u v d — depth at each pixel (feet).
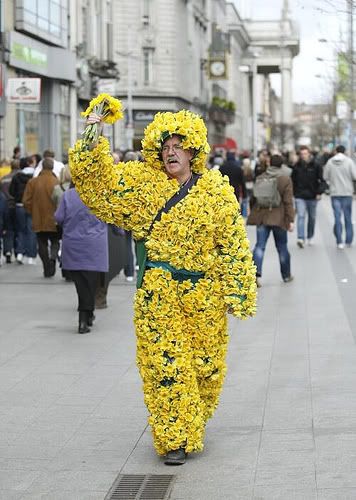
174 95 269.03
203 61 322.55
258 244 60.85
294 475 24.52
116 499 23.26
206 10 333.62
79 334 45.24
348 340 42.65
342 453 26.14
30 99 90.99
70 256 45.14
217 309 26.04
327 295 56.49
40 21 133.49
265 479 24.31
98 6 183.52
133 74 265.95
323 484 23.76
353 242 90.58
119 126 227.81
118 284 62.44
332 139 332.80
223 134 366.02
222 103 342.03
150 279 25.75
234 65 422.41
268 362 38.27
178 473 25.00
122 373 36.81
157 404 25.85
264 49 552.82
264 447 26.99
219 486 23.93
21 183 74.90
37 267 73.87
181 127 25.44
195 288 25.79
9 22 122.52
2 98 119.75
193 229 25.32
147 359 25.90
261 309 51.65
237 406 31.50
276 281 63.16
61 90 151.12
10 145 125.29
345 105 211.61
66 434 28.71
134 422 29.96
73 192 45.39
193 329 25.98
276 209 60.49
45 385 34.99
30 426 29.60
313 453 26.25
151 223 25.75
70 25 152.87
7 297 57.47
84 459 26.32
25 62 127.65
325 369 36.83
